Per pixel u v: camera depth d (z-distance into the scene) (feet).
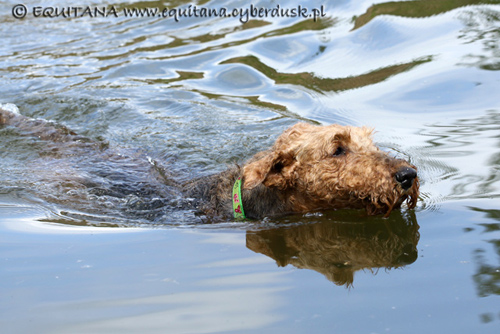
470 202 17.58
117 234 17.43
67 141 25.21
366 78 29.86
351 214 18.06
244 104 28.89
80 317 12.57
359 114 26.11
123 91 30.86
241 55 34.47
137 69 33.60
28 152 24.39
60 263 15.29
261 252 15.72
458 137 22.56
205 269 14.71
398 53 31.65
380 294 12.94
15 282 14.28
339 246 15.90
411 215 17.47
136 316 12.50
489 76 27.35
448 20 34.12
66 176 22.13
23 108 29.07
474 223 16.16
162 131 26.43
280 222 18.06
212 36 38.14
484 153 20.84
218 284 13.85
